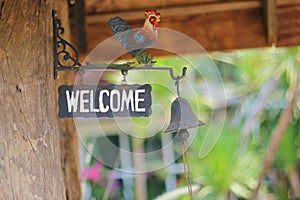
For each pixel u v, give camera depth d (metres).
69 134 3.87
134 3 3.53
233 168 5.39
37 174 2.33
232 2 3.56
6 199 2.31
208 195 5.47
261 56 5.17
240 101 5.31
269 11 3.49
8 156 2.31
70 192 3.92
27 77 2.33
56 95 2.55
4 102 2.31
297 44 3.57
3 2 2.36
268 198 5.53
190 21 3.58
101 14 3.51
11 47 2.33
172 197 5.94
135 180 6.06
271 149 5.34
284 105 5.28
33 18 2.37
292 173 5.46
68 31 3.30
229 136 5.36
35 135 2.33
